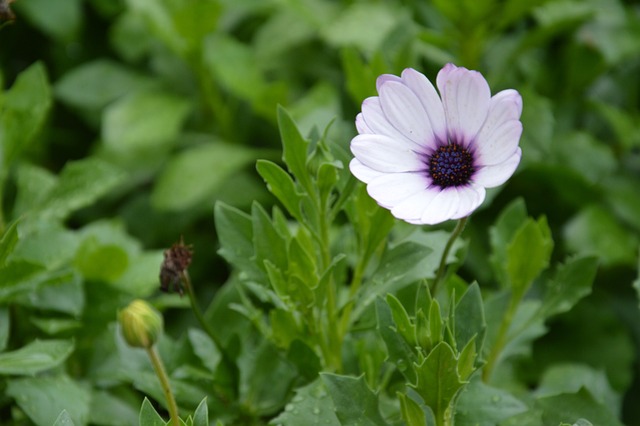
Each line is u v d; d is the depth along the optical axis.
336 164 0.80
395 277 0.82
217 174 1.08
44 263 0.90
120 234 0.98
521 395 0.89
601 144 1.09
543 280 1.06
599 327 1.06
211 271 1.13
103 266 0.92
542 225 0.87
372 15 1.14
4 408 0.88
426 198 0.77
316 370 0.84
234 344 0.86
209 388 0.86
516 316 0.89
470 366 0.78
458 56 1.08
